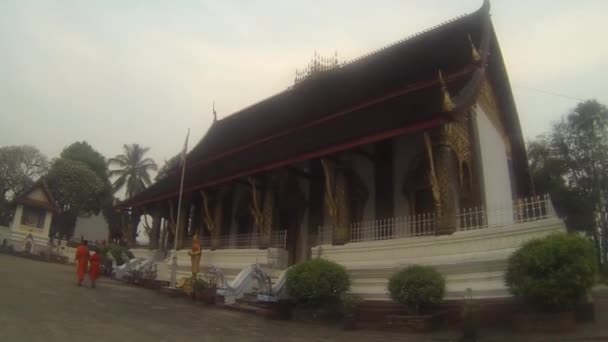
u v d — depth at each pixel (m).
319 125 19.67
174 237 24.25
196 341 8.86
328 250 15.14
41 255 34.38
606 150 37.16
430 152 12.69
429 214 13.41
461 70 15.49
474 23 18.39
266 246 18.50
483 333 9.91
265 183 19.33
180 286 18.06
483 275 11.19
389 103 17.08
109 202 57.81
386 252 13.43
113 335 8.77
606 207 36.84
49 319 9.83
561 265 9.29
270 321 12.54
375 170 16.72
